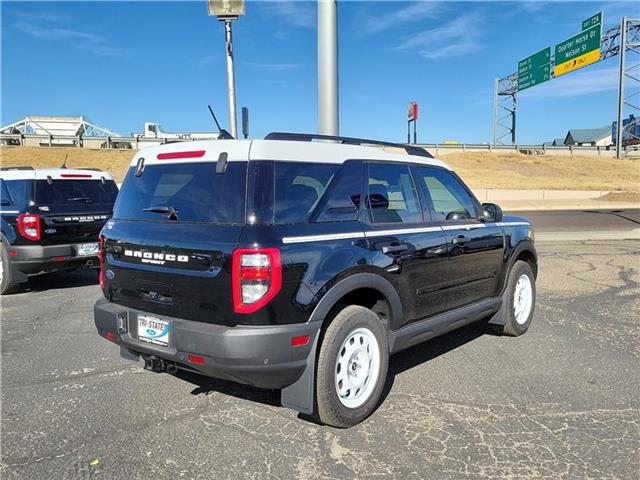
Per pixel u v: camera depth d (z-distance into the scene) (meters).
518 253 5.60
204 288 3.35
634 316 6.54
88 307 7.23
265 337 3.20
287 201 3.44
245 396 4.22
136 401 4.13
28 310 7.06
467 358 5.07
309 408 3.44
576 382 4.47
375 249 3.81
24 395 4.25
